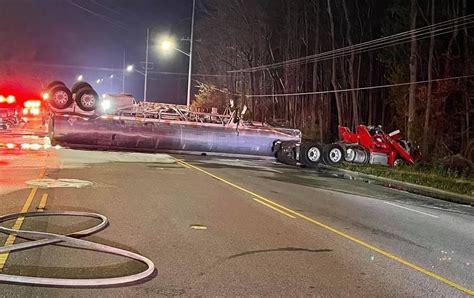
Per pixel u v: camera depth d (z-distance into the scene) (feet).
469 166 84.53
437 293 20.74
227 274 21.40
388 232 33.09
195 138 86.33
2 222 28.60
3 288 18.10
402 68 109.29
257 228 31.09
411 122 95.81
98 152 81.82
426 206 49.29
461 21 93.35
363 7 139.33
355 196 51.78
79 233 26.48
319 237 29.73
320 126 141.79
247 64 179.11
